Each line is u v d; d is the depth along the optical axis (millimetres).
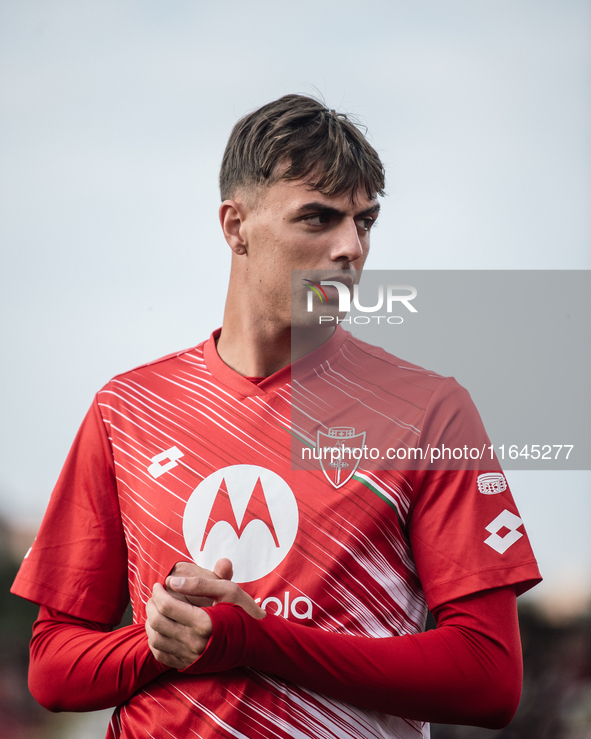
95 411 5855
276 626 4664
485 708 4660
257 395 5574
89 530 5547
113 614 5594
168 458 5445
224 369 5773
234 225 5777
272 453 5336
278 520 5121
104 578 5508
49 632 5422
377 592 4988
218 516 5191
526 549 5043
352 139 5535
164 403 5742
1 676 15453
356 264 5539
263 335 5672
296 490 5184
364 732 4816
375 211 5672
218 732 4762
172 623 4660
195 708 4840
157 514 5289
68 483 5727
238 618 4602
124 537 5555
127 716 5105
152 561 5246
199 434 5512
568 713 12641
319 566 4977
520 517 5172
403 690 4613
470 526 4988
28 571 5527
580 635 13531
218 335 6277
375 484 5109
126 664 4980
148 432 5605
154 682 5023
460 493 5090
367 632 4941
